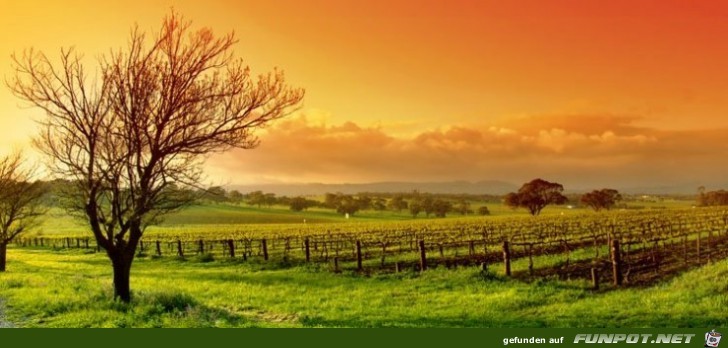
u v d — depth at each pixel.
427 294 25.59
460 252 44.47
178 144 20.44
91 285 26.03
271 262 42.56
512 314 20.44
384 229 87.44
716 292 21.89
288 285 29.95
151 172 20.66
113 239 20.53
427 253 44.75
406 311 21.36
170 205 20.83
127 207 20.72
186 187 21.05
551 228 70.56
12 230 43.12
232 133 21.11
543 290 25.38
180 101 20.73
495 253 42.47
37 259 54.31
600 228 66.69
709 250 38.47
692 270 28.98
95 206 20.14
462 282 28.61
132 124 20.19
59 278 29.69
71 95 20.02
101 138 20.38
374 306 22.77
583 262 35.09
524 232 64.31
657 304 20.84
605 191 184.00
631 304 21.20
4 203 40.78
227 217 186.50
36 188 40.97
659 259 34.81
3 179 40.41
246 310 22.12
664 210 128.50
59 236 100.25
